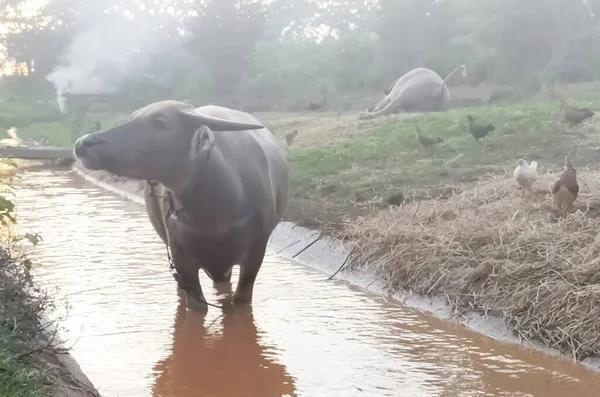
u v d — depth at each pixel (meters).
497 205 10.23
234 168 7.26
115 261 10.26
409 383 6.19
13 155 24.28
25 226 12.86
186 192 6.89
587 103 19.41
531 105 20.20
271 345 7.14
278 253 11.06
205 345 7.15
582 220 8.84
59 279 9.30
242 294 8.21
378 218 10.70
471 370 6.47
